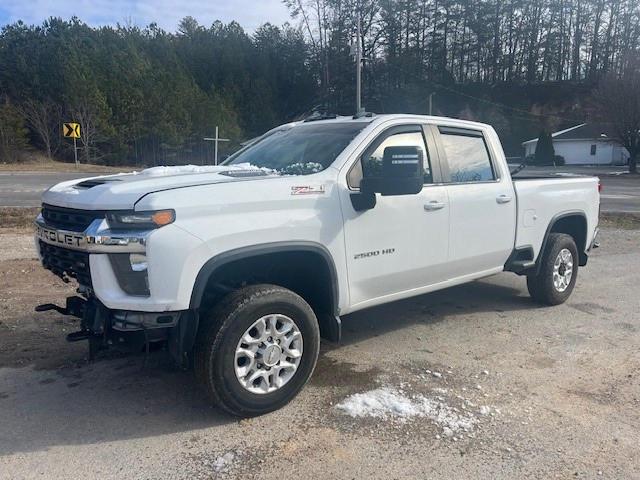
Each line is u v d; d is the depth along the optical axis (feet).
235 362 11.87
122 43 238.68
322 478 10.25
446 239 16.37
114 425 12.13
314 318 13.07
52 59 197.26
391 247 14.88
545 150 199.11
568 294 21.43
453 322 19.15
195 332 11.62
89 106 184.24
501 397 13.47
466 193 16.89
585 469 10.61
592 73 263.90
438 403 13.10
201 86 245.04
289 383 12.77
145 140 196.34
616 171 161.79
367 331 18.19
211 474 10.36
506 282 24.79
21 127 177.88
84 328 12.31
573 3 267.18
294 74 267.80
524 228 19.21
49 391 13.78
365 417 12.44
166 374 14.78
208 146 204.74
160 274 10.93
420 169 13.16
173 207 11.12
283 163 15.08
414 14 233.96
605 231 41.27
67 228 12.02
